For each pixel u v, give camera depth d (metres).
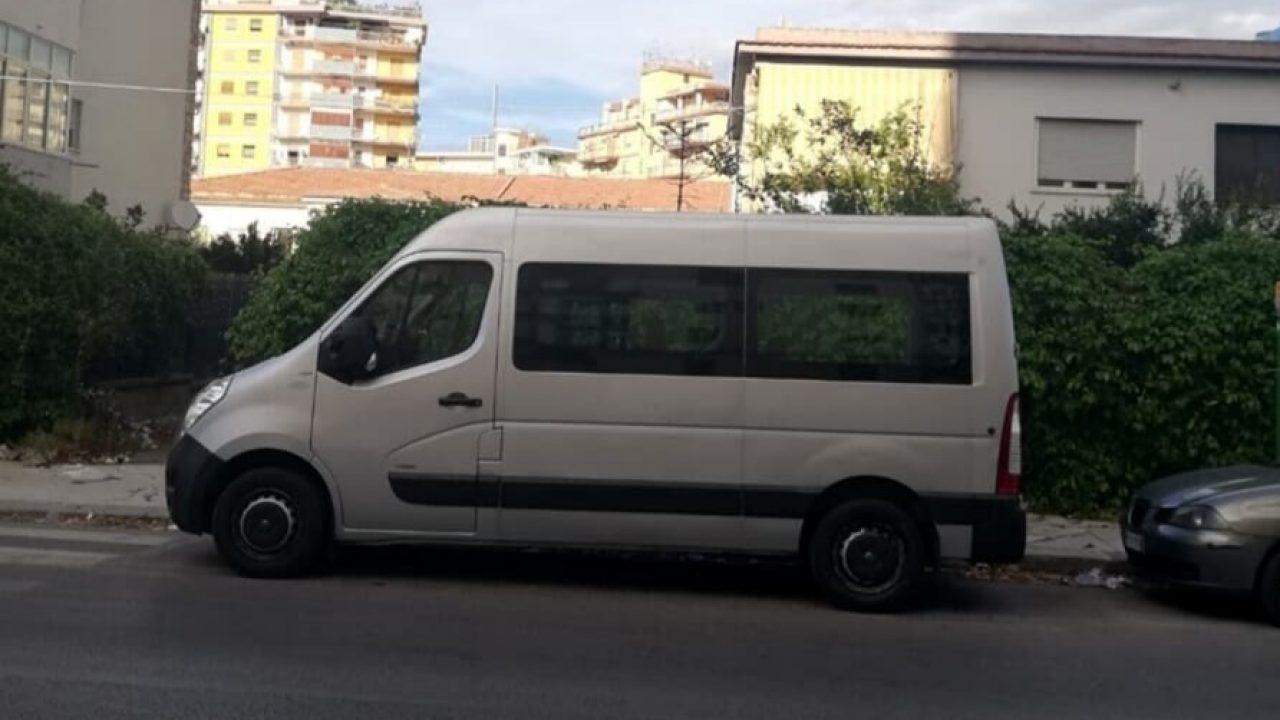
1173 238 19.36
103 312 15.81
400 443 8.97
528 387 8.91
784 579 10.02
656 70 118.50
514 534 9.00
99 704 6.04
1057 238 13.12
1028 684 7.16
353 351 8.94
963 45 22.86
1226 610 9.60
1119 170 22.84
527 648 7.48
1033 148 22.81
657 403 8.88
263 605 8.30
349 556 10.05
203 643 7.25
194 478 9.06
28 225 14.78
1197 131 22.67
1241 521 9.00
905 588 8.88
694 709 6.38
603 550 9.16
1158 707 6.74
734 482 8.85
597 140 122.12
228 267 27.72
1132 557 9.84
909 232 8.98
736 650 7.68
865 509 8.86
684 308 8.95
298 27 115.12
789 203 18.92
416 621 8.04
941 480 8.79
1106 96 22.78
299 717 5.96
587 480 8.89
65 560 9.62
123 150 33.00
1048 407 12.73
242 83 114.94
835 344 8.88
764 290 8.95
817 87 23.09
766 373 8.87
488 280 9.04
